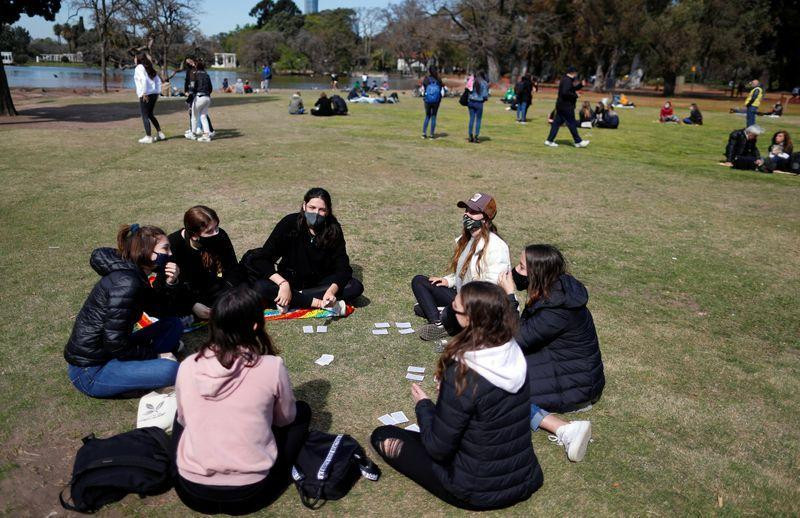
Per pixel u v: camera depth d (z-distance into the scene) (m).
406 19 62.34
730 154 13.92
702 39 44.16
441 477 2.96
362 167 11.69
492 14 50.34
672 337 5.19
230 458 2.74
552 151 14.88
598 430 3.78
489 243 4.56
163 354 4.07
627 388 4.29
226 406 2.75
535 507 3.09
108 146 12.84
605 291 6.14
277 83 65.38
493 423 2.78
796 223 9.09
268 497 2.99
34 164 10.76
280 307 5.05
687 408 4.07
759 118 27.22
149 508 2.98
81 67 94.94
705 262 7.15
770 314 5.79
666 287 6.33
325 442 3.22
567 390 3.87
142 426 3.41
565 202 9.73
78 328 3.75
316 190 5.02
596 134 19.03
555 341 3.87
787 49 47.75
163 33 48.59
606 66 56.56
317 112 21.05
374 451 3.48
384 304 5.54
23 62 102.38
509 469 2.88
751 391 4.35
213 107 23.06
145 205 8.31
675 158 14.73
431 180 10.86
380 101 29.30
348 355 4.58
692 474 3.41
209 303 5.02
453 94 35.44
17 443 3.43
